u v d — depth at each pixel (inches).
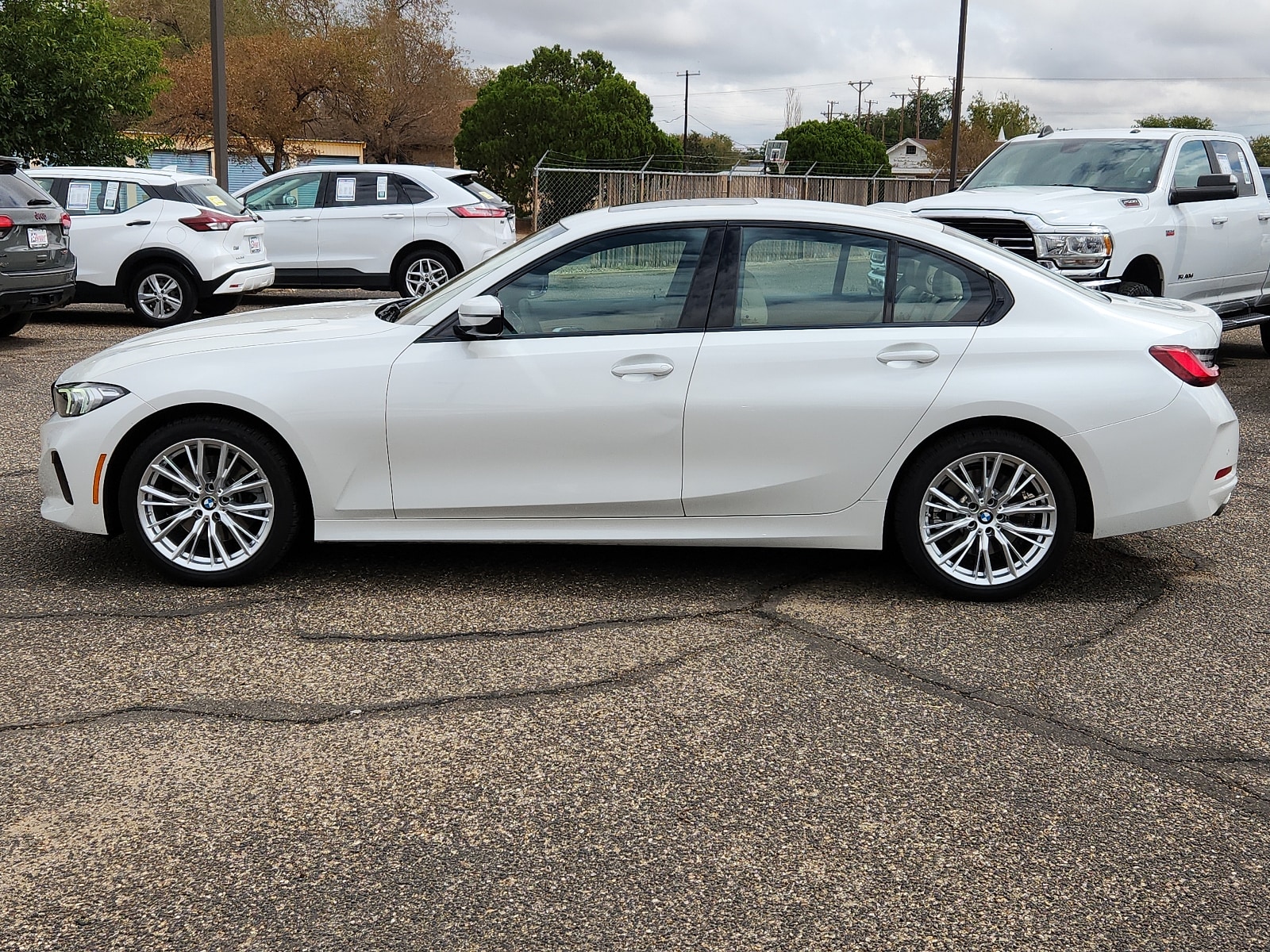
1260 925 107.7
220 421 187.8
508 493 188.9
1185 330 190.2
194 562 193.0
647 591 196.1
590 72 1576.0
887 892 111.8
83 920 106.1
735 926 106.3
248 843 118.8
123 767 134.0
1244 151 441.7
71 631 174.4
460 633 175.8
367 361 187.0
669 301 189.0
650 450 187.0
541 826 122.8
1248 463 302.5
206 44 1807.3
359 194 594.6
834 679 161.5
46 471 194.4
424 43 1680.6
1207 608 192.5
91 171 518.6
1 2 729.6
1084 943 104.5
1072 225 350.0
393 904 109.1
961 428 188.4
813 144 1704.0
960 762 137.9
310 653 167.3
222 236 525.0
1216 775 136.0
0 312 430.9
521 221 1503.4
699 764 136.6
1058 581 206.1
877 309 188.4
